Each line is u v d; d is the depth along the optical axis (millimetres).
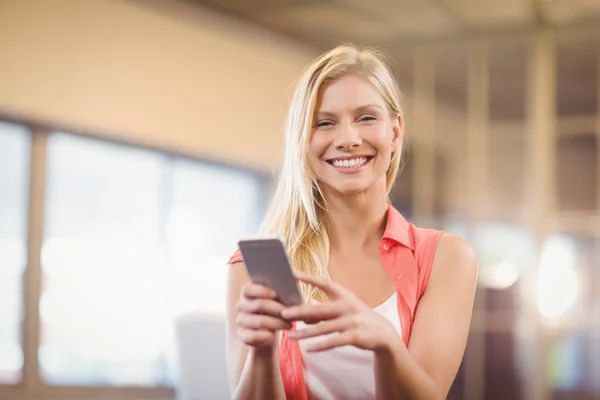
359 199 1865
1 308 5875
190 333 2826
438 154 7320
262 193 7727
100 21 6109
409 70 7359
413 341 1809
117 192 6500
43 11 5723
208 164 7148
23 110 5609
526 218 7078
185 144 6777
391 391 1653
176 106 6691
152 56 6504
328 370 1801
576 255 6953
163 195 6844
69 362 6176
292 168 1894
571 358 6871
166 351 6781
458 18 6809
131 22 6348
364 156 1814
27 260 5930
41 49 5715
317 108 1828
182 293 6980
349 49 1868
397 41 7352
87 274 6305
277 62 7664
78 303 6238
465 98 7262
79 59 5961
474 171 7223
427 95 7328
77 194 6230
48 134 5984
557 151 7031
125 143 6406
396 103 1886
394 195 7391
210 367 2801
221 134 7113
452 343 1809
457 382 7070
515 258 7074
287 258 1564
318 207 1920
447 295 1848
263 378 1739
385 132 1821
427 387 1669
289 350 1832
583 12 6613
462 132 7258
